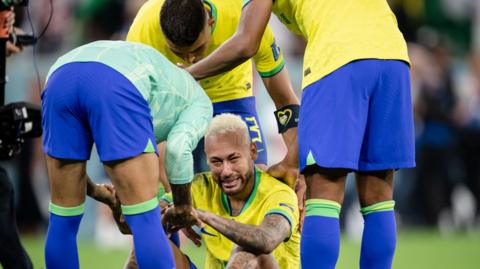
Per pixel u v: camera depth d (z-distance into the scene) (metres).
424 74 30.83
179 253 13.09
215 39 14.24
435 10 36.75
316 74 12.53
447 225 31.59
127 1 31.28
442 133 30.69
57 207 11.86
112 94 11.20
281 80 14.95
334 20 12.64
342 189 12.57
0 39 14.25
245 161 12.83
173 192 11.68
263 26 12.95
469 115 31.47
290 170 13.92
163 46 14.20
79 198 11.88
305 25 12.98
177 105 11.77
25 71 30.03
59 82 11.36
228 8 14.23
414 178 31.09
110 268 22.42
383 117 12.64
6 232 13.49
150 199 11.42
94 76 11.27
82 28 31.47
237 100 15.55
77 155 11.54
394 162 12.71
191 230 13.11
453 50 36.75
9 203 13.68
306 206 12.68
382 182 12.93
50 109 11.45
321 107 12.41
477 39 37.09
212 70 12.89
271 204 12.95
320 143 12.32
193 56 13.37
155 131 11.82
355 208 30.42
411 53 31.83
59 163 11.60
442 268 22.56
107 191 12.98
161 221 12.00
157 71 11.66
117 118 11.22
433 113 30.66
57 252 11.86
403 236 30.06
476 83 32.12
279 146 28.36
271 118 28.34
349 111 12.34
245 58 12.96
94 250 26.62
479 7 37.53
